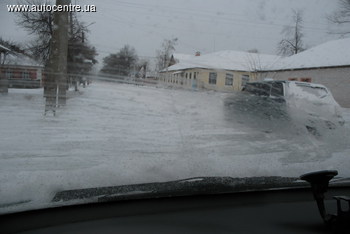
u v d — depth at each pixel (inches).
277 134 319.9
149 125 299.1
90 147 240.1
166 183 163.9
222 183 162.9
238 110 344.5
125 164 210.2
